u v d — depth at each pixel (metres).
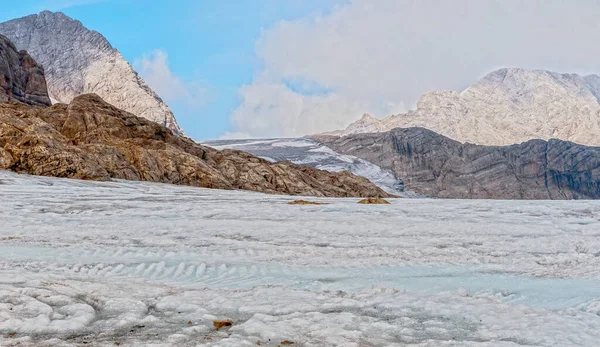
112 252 13.30
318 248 14.12
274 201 30.20
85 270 11.20
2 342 5.86
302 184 69.56
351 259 12.78
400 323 7.30
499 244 14.95
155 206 24.52
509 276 11.26
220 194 39.22
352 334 6.55
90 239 15.21
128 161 53.81
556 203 27.33
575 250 14.20
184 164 58.69
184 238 15.53
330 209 23.72
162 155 58.91
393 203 28.91
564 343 6.39
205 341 6.09
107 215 20.81
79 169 43.31
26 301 7.38
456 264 12.41
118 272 11.17
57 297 7.72
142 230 16.95
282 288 9.30
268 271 11.48
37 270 10.87
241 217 20.53
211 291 9.06
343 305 8.19
